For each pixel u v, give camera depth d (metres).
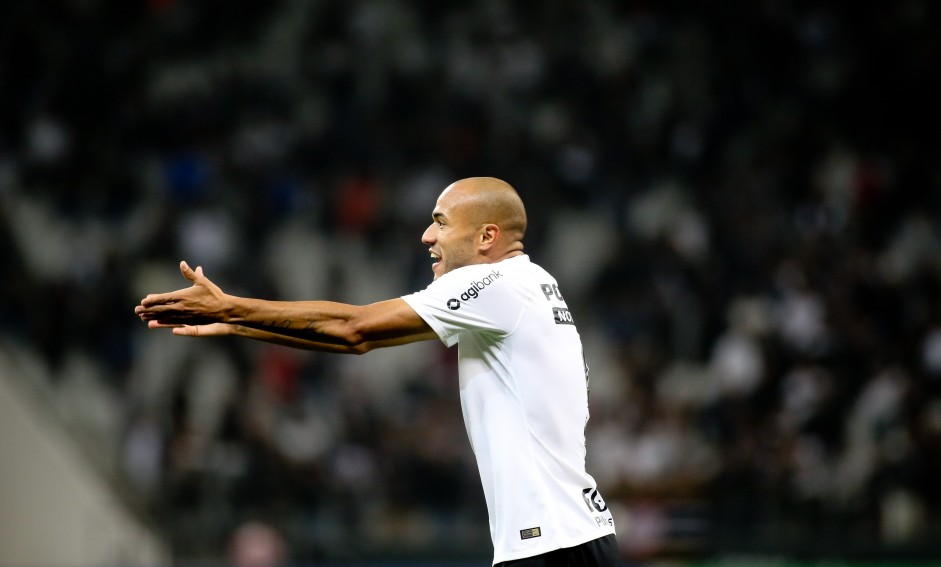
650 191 57.72
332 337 14.54
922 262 52.84
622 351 48.91
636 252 53.16
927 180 58.72
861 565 37.81
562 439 15.25
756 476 42.44
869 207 56.91
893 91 62.22
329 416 46.00
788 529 38.72
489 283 15.16
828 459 43.50
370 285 53.41
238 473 43.38
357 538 40.47
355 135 57.97
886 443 43.16
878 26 64.06
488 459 15.27
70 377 48.28
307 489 43.09
